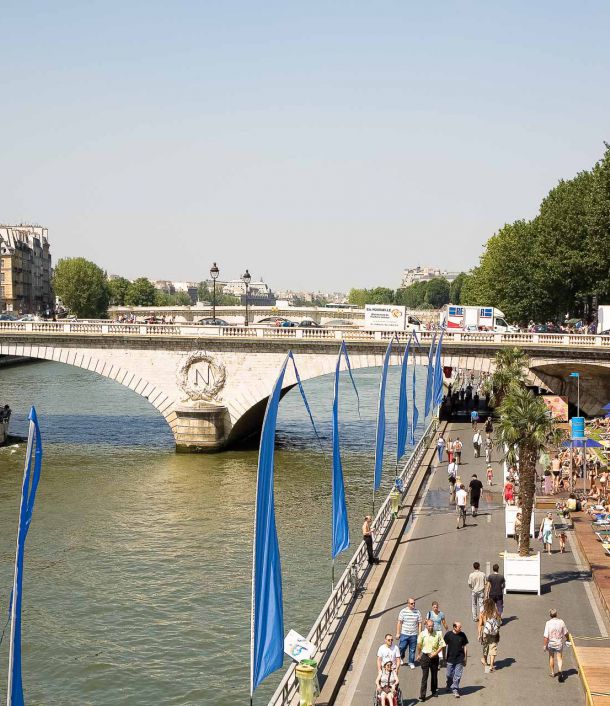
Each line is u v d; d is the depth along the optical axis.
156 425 102.81
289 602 44.59
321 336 87.12
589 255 108.94
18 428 99.75
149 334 88.75
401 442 57.50
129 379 89.06
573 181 123.38
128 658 39.50
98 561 51.78
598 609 36.47
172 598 46.12
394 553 44.56
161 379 88.56
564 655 31.89
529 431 40.84
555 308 125.94
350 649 31.38
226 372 87.94
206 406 86.50
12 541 55.69
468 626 34.66
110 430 99.00
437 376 82.44
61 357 89.94
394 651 27.25
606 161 102.31
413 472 66.38
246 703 35.59
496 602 35.06
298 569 49.78
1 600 45.97
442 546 46.16
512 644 32.88
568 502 53.25
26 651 40.28
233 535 56.75
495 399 82.88
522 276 132.38
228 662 39.12
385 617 35.44
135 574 49.62
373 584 38.97
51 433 96.88
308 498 67.00
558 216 116.69
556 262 115.19
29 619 43.62
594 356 87.88
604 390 95.12
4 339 90.56
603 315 98.12
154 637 41.56
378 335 87.69
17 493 68.31
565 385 95.25
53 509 63.34
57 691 36.78
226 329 88.25
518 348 83.12
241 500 65.94
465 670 30.70
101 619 43.59
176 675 37.94
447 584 39.69
